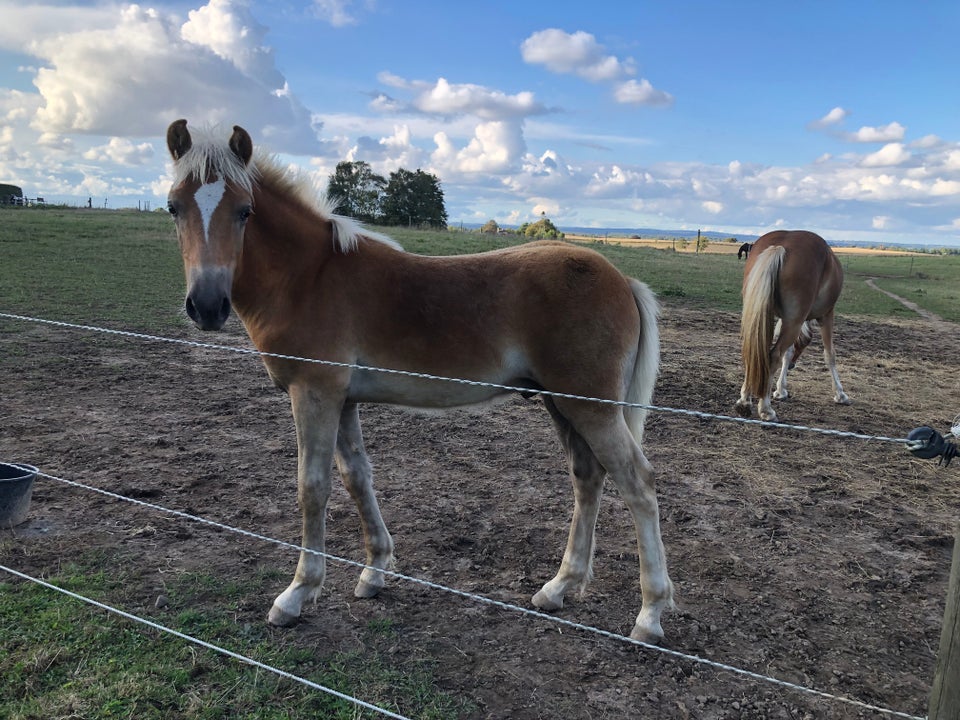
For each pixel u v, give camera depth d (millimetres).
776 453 5883
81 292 11523
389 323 3172
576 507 3455
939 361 10523
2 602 3096
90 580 3361
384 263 3252
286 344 3133
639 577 3721
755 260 6699
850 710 2723
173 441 5488
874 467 5609
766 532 4312
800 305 6520
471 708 2623
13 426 5586
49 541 3760
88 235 19656
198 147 2990
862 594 3605
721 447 6012
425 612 3312
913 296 20500
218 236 2941
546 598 3346
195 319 2924
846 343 11898
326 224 3285
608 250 31297
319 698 2615
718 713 2674
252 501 4453
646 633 3068
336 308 3141
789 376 9125
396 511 4457
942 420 7105
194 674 2709
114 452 5168
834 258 6969
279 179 3201
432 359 3197
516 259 3236
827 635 3229
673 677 2877
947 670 1639
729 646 3111
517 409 7012
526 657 2967
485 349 3178
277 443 5566
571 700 2703
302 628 3123
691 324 12828
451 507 4539
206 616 3129
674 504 4703
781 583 3684
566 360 3078
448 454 5590
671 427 6582
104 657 2764
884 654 3098
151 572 3502
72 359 7848
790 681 2881
